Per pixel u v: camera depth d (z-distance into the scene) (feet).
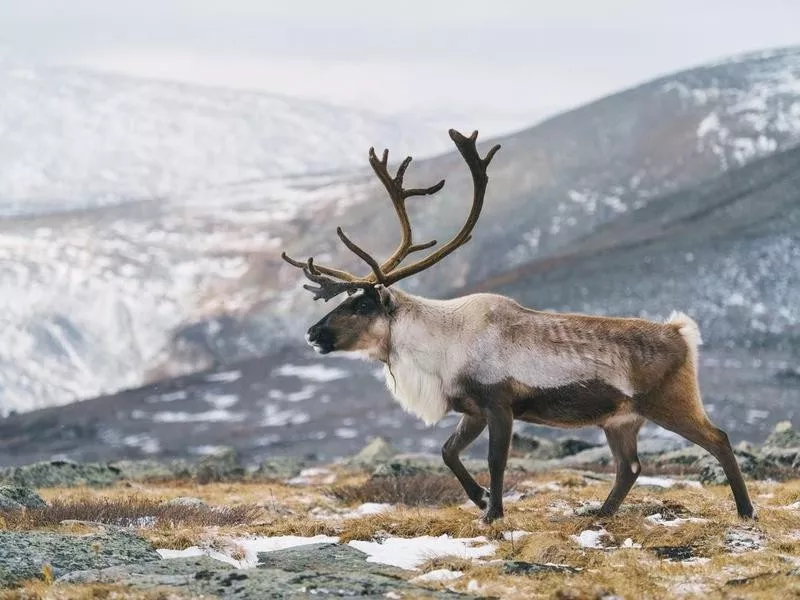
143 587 100.12
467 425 151.43
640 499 167.43
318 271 158.81
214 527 154.92
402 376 150.41
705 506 161.68
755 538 130.72
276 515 177.27
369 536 139.03
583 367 143.43
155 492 241.14
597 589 100.22
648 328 145.07
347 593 99.09
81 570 111.55
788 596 100.73
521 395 145.48
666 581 110.63
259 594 97.91
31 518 151.23
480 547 132.16
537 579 110.63
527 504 166.50
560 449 325.42
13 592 100.58
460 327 147.64
